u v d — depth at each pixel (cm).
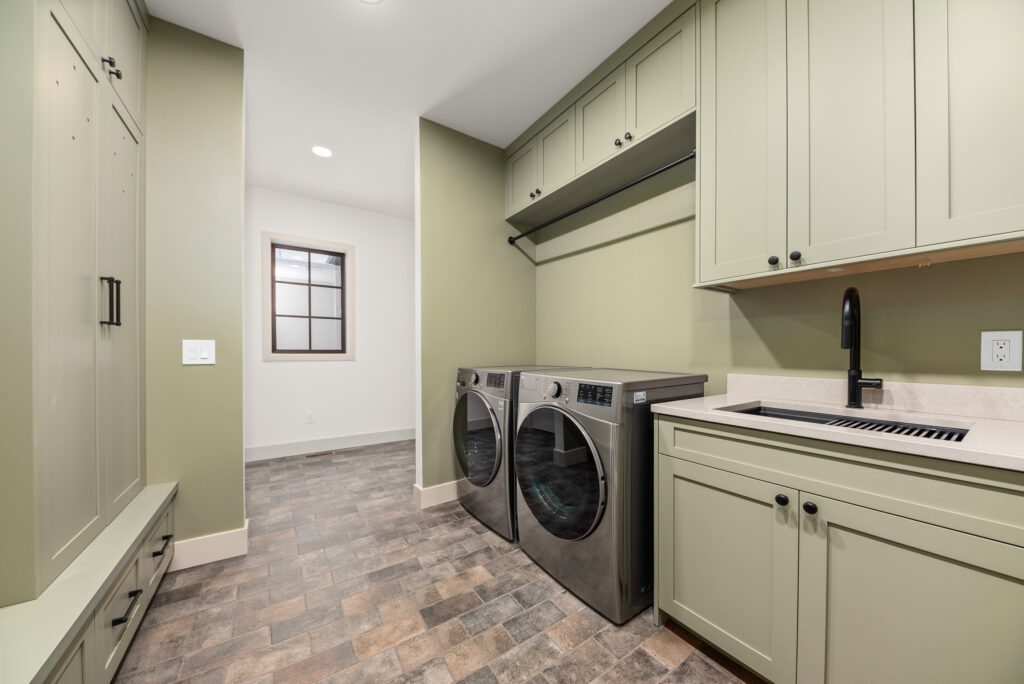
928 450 79
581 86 215
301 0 164
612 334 236
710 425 120
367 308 411
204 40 182
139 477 159
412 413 439
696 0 153
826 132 116
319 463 342
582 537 151
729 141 140
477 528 217
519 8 169
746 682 115
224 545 183
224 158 184
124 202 146
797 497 100
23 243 92
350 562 182
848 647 92
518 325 290
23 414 92
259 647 130
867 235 108
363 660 125
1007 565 72
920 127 99
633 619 144
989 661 74
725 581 117
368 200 384
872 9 107
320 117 248
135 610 127
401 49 193
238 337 186
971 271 116
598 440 143
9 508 90
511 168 278
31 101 93
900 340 129
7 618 86
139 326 160
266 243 357
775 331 161
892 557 86
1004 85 88
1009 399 108
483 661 124
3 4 91
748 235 134
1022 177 86
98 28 125
